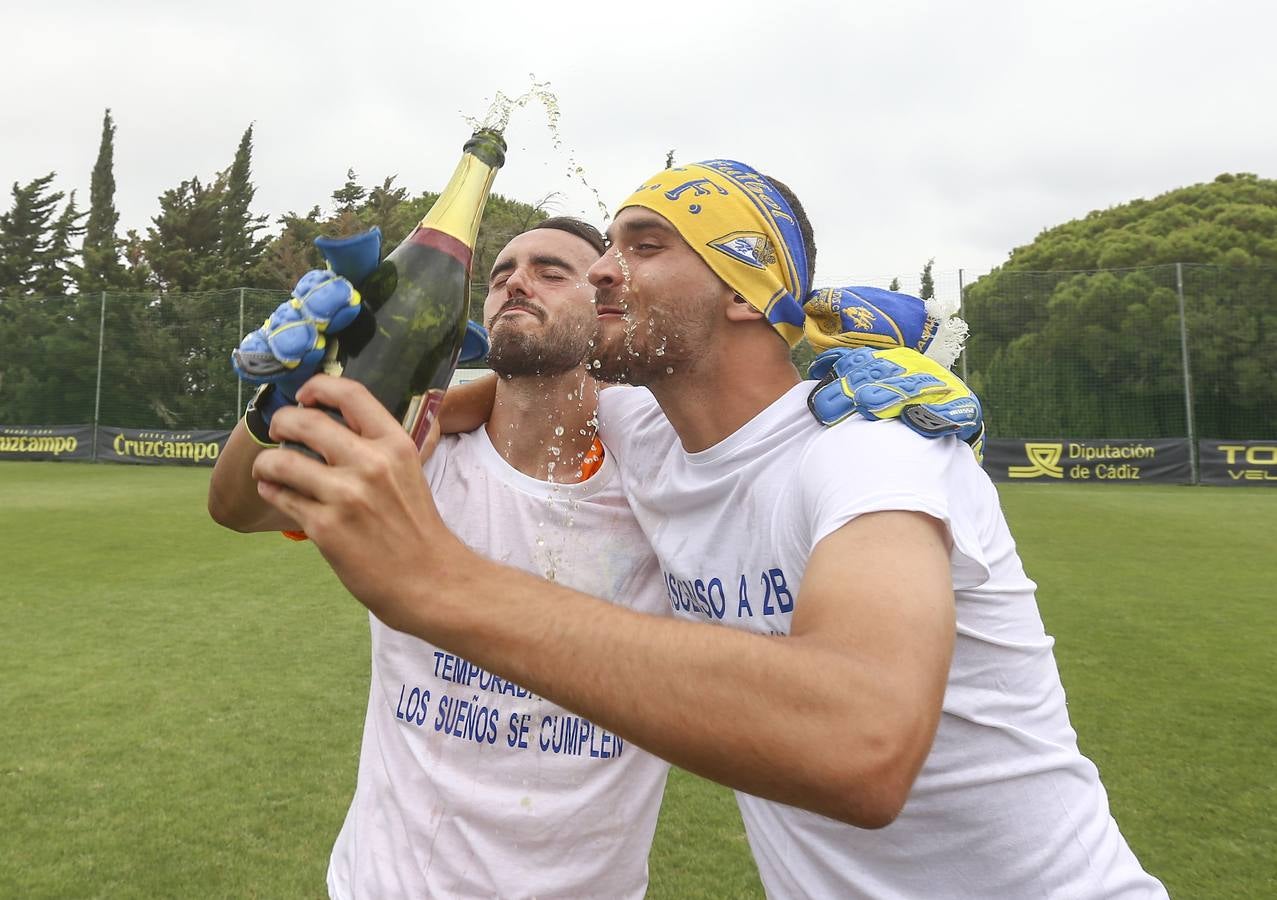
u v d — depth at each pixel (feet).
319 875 8.45
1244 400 71.41
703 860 8.88
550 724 4.82
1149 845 9.18
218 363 78.84
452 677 4.88
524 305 4.88
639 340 3.90
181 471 60.29
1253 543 30.53
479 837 4.79
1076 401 74.23
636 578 5.02
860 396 3.34
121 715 12.66
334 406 2.37
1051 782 3.76
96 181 128.98
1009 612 3.76
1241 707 13.41
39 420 76.18
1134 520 36.91
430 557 2.32
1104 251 108.47
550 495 5.03
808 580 2.72
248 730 12.12
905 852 3.86
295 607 19.51
